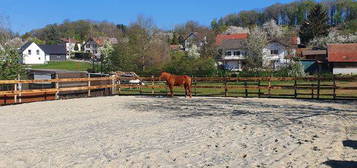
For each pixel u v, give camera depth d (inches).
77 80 772.0
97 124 422.9
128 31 2058.3
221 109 559.5
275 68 1998.0
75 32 5059.1
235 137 335.6
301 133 350.0
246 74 1606.8
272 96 750.5
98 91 860.0
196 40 3006.9
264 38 2187.5
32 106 622.2
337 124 401.7
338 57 1920.5
